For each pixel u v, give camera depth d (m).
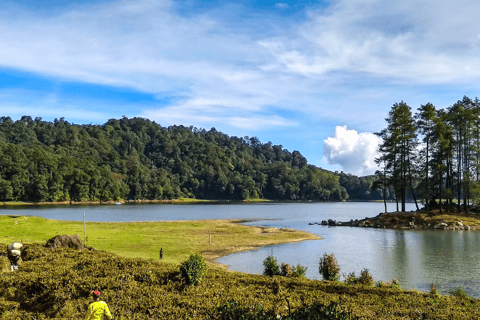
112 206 167.50
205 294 17.36
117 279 18.30
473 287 27.19
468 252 41.97
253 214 122.00
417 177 78.50
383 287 21.61
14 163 174.50
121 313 14.71
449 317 15.55
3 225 57.31
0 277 18.12
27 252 24.39
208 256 40.62
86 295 16.80
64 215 109.69
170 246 45.81
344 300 17.61
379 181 82.69
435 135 74.25
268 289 19.12
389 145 78.94
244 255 41.38
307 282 21.22
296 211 141.62
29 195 173.50
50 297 16.61
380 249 44.78
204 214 120.56
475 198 71.06
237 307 14.96
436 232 61.50
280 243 50.91
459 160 75.81
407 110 77.25
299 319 14.38
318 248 46.25
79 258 22.53
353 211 143.50
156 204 197.12
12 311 15.09
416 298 18.66
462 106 76.50
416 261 36.97
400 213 74.81
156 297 16.45
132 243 46.88
